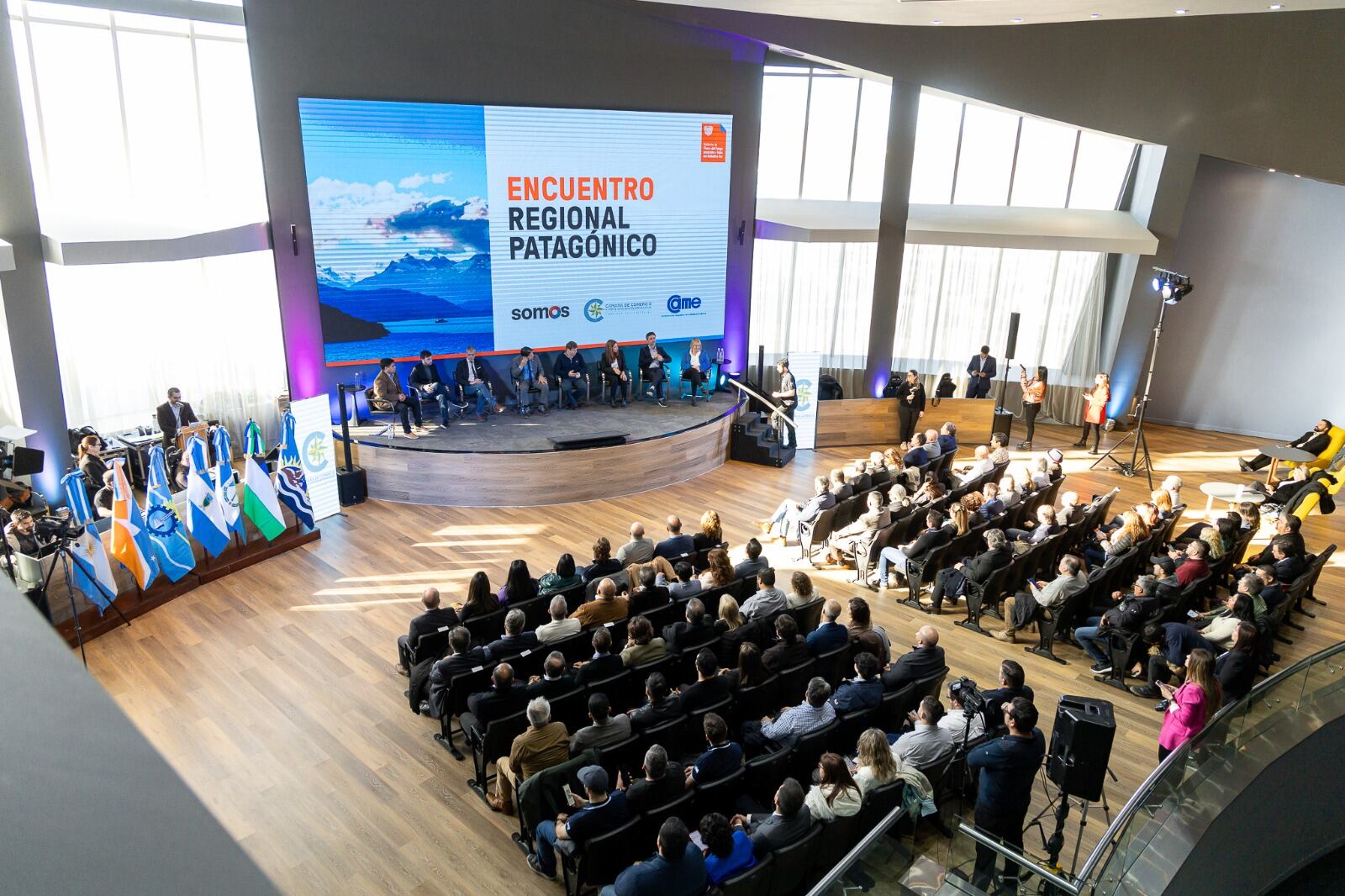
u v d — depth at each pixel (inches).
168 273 489.1
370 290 495.5
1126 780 273.0
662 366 566.9
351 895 224.8
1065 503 402.0
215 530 376.5
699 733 250.1
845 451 585.6
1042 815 250.8
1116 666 324.8
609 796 207.9
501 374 550.0
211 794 257.8
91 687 38.5
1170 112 545.0
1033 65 537.0
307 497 416.5
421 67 476.7
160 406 471.2
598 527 451.2
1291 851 323.0
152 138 473.1
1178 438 631.8
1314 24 505.7
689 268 581.3
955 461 566.9
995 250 649.6
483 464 465.4
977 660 341.1
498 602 315.6
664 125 546.6
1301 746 297.0
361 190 478.3
